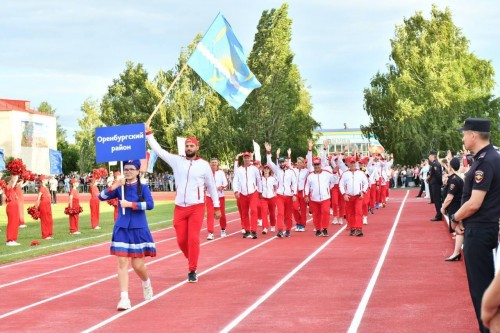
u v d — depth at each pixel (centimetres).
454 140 6725
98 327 955
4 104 8175
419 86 6862
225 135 7575
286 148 7912
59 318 1023
